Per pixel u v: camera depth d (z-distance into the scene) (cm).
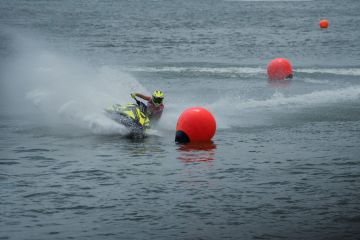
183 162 1777
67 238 1191
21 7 11238
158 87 3331
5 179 1588
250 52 5162
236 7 12006
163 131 2239
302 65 4403
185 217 1312
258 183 1568
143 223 1273
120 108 2241
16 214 1322
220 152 1909
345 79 3722
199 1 14062
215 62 4497
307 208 1373
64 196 1448
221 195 1463
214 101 2947
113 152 1894
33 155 1855
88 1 13538
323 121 2459
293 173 1667
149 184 1549
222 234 1217
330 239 1195
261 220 1296
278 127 2334
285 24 8056
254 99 3020
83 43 5575
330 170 1702
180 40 5931
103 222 1277
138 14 9688
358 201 1422
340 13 10406
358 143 2055
